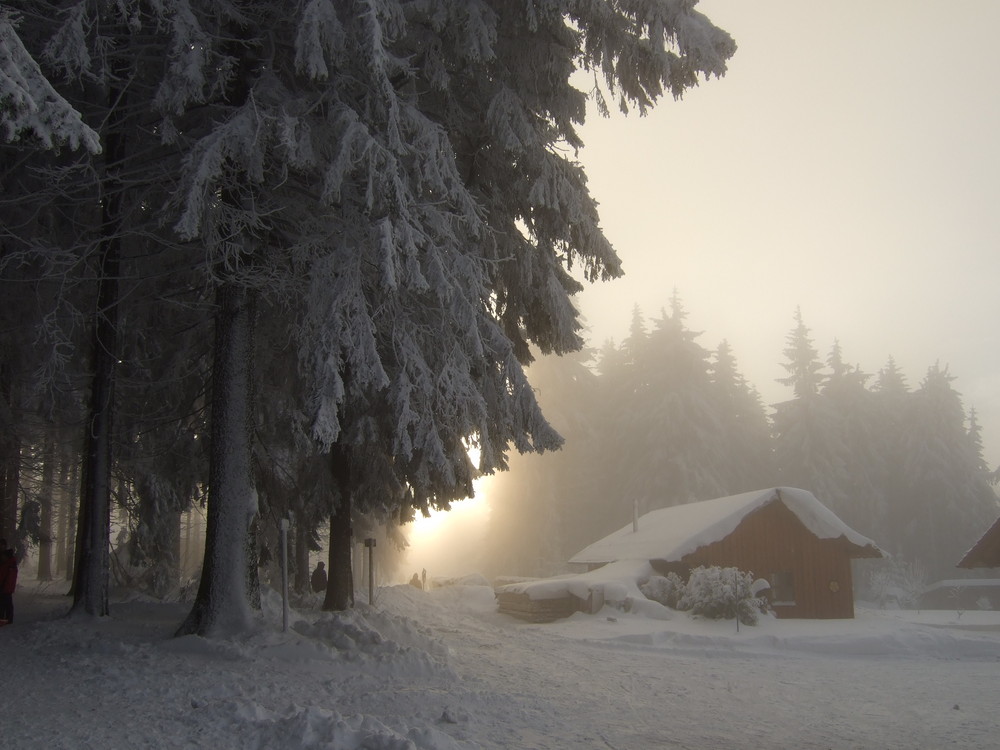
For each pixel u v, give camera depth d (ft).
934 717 36.22
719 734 31.04
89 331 56.18
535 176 52.24
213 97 46.75
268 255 47.65
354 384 44.01
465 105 54.34
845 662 60.44
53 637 44.65
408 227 40.32
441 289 41.93
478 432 48.65
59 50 37.78
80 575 51.90
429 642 48.47
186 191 39.83
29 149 44.65
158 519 76.64
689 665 53.52
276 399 67.51
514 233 54.39
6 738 24.90
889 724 34.27
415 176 44.65
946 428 230.68
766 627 76.79
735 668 53.16
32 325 54.49
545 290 54.49
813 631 73.20
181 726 26.68
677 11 48.01
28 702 30.01
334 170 39.32
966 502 222.48
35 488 87.40
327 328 40.88
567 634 71.61
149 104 45.98
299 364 46.09
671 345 233.35
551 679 42.47
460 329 46.98
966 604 175.52
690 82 50.88
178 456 70.49
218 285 47.83
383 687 35.58
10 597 53.88
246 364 47.44
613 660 53.47
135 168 48.67
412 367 44.83
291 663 38.93
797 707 38.01
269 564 81.05
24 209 51.55
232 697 31.78
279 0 45.57
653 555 96.22
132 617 54.80
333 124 42.01
